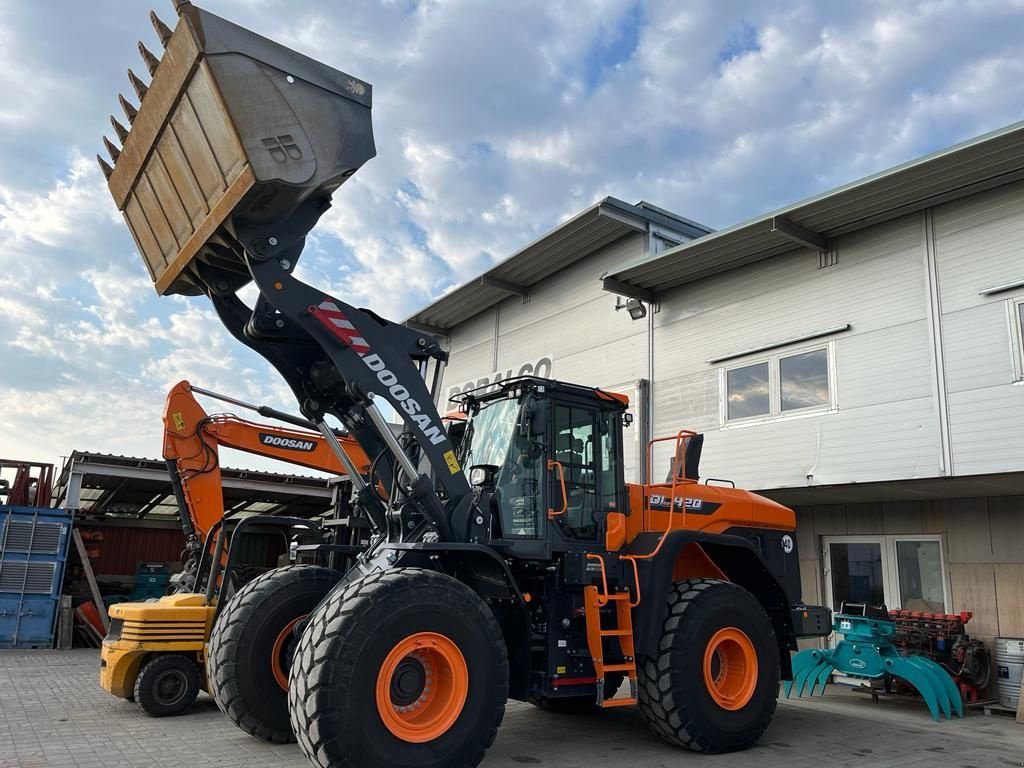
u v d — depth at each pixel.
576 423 6.27
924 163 7.81
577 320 13.71
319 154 4.66
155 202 5.29
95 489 16.38
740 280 10.88
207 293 5.50
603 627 5.94
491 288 15.08
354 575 5.48
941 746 6.41
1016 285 7.89
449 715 4.52
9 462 13.80
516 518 5.80
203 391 9.70
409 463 5.38
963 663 8.61
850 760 5.77
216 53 4.45
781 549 7.48
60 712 6.89
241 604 5.77
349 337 5.28
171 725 6.34
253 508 19.03
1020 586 8.80
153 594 15.11
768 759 5.75
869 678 9.03
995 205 8.24
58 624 12.61
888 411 8.78
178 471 9.59
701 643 5.91
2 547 12.27
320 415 5.98
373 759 4.16
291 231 4.94
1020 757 6.05
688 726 5.71
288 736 5.63
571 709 7.55
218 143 4.58
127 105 5.29
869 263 9.31
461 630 4.64
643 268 11.17
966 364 8.19
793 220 9.30
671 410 11.56
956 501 9.56
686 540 6.27
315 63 4.80
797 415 9.75
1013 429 7.71
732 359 10.77
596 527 6.11
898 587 10.02
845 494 9.77
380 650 4.31
